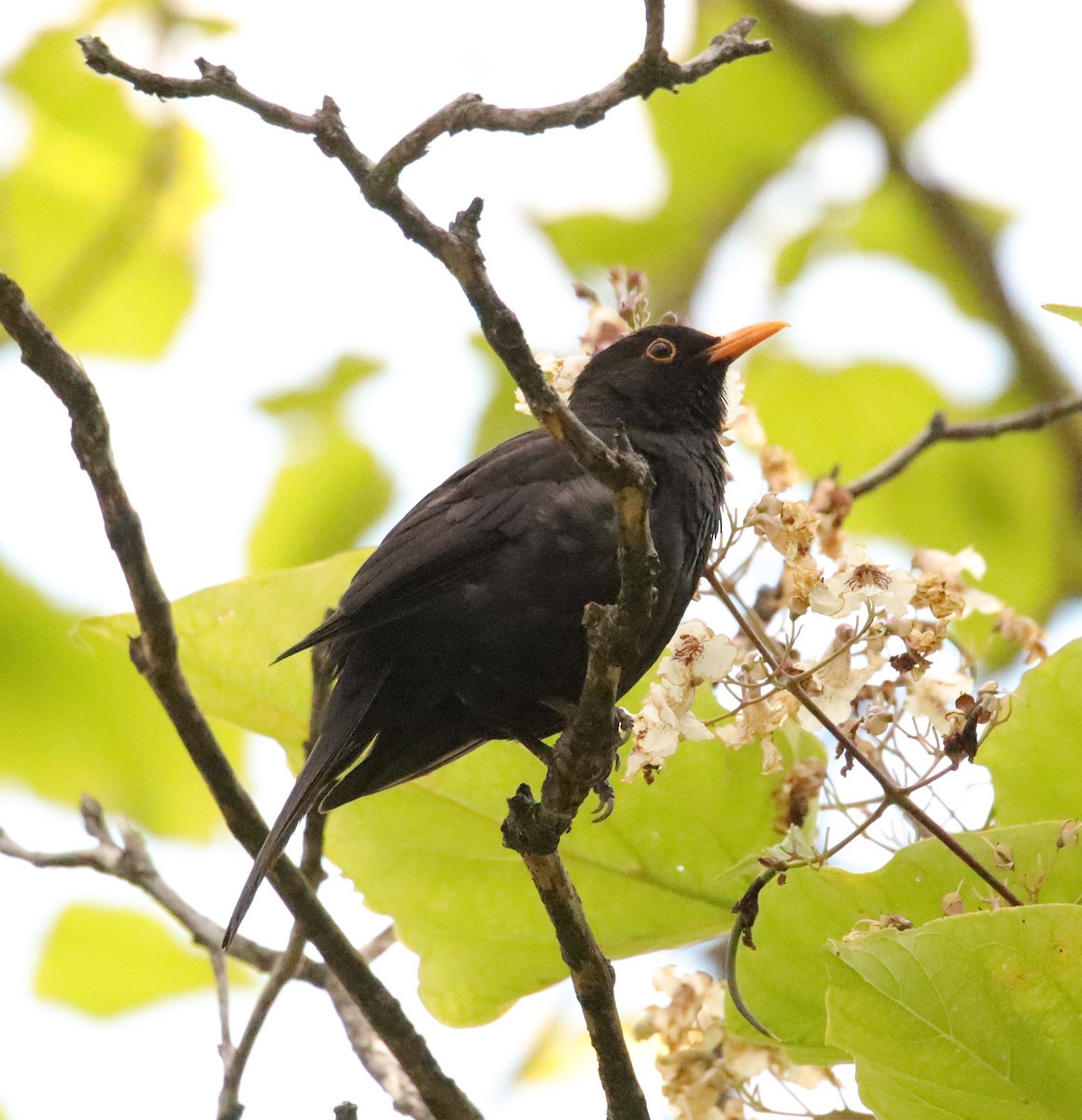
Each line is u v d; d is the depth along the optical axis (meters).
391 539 10.37
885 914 8.09
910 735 8.34
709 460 11.23
